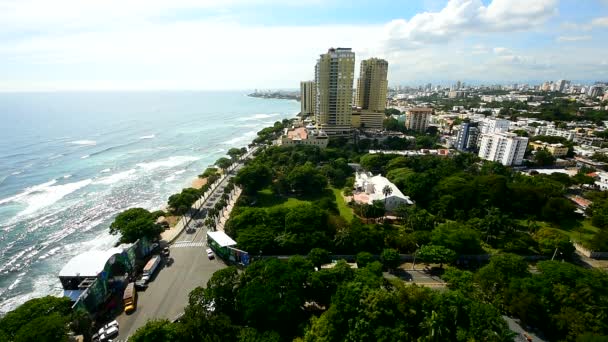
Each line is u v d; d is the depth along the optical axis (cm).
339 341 5244
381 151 19775
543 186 12662
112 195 14462
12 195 14112
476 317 5166
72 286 6531
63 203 13400
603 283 6216
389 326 5234
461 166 16938
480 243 9394
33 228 11144
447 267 7838
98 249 9819
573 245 8794
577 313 5628
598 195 12762
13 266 8912
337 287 6084
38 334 4769
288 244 8331
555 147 19275
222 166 16712
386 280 6462
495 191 11719
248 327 5381
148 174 17750
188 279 7612
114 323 6012
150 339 4941
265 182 14138
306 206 9650
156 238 9288
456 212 10925
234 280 6325
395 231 9981
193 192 12012
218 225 10556
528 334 5919
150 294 7050
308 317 6216
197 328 5131
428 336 5091
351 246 8538
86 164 19212
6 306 7344
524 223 11062
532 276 6688
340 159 16800
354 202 12094
